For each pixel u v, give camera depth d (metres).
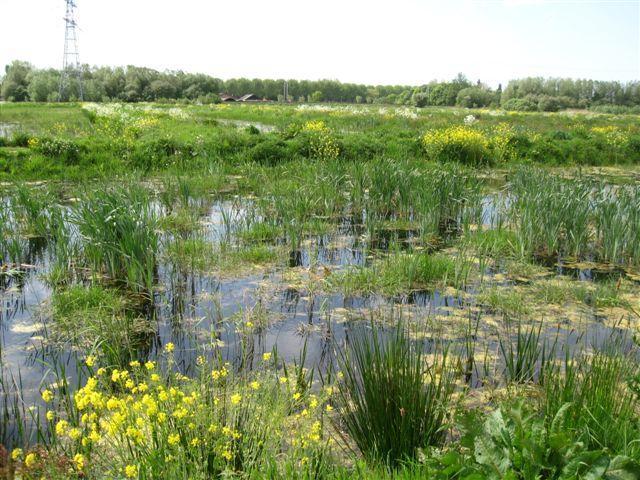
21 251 8.55
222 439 3.12
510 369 4.91
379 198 11.50
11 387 4.66
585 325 6.25
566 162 19.30
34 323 6.03
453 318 6.35
